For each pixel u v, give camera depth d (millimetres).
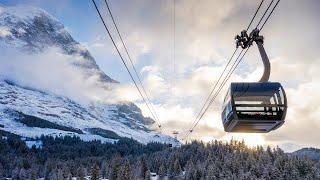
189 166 199625
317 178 176500
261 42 19062
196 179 186375
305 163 193750
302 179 177375
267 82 21484
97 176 178250
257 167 194000
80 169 199125
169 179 194375
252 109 21188
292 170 178625
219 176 183875
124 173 176750
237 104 21188
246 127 22766
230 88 21703
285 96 21047
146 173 189875
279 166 195375
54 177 196250
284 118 21094
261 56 19609
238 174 188500
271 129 22859
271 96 21141
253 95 21219
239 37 19297
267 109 21109
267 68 20844
